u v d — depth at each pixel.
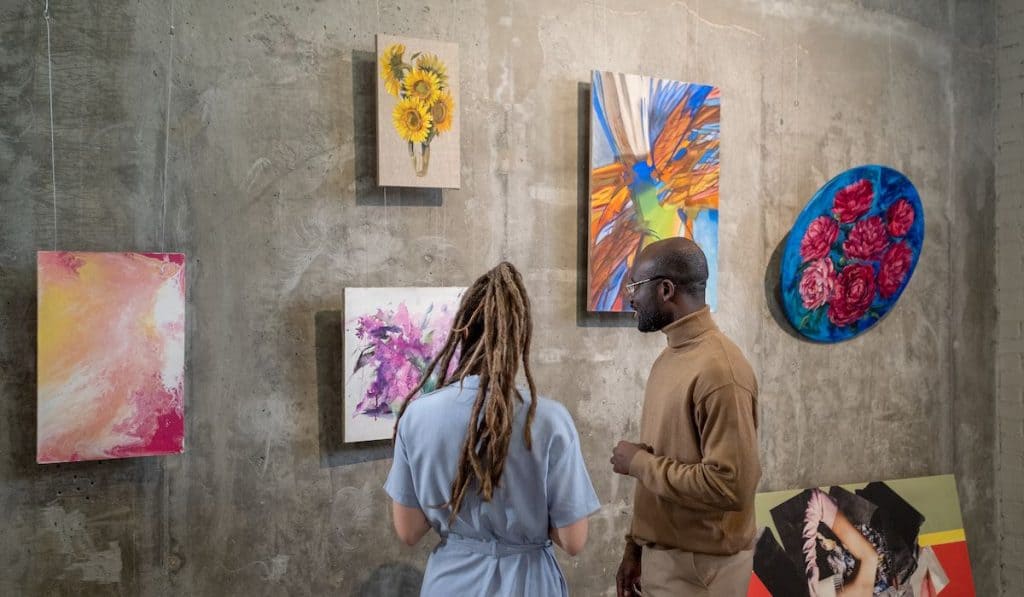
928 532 3.35
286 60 2.32
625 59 2.82
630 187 2.74
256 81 2.29
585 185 2.75
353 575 2.43
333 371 2.40
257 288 2.30
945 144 3.52
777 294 3.12
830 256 3.14
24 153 2.05
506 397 1.59
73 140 2.10
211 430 2.25
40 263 2.01
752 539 2.06
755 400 1.97
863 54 3.31
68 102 2.09
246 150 2.28
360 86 2.41
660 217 2.80
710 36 2.97
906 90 3.42
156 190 2.18
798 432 3.18
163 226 2.19
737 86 3.03
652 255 2.10
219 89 2.25
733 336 3.03
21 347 2.06
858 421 3.32
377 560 2.47
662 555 2.08
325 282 2.38
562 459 1.65
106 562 2.14
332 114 2.38
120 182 2.14
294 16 2.33
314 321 2.37
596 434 2.78
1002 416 3.64
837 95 3.25
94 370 2.07
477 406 1.59
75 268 2.04
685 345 2.07
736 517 2.02
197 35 2.22
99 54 2.12
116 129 2.14
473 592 1.66
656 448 2.08
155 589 2.19
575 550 1.69
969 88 3.58
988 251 3.64
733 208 3.03
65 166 2.09
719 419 1.90
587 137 2.75
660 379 2.10
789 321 3.14
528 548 1.68
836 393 3.27
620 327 2.83
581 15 2.74
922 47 3.46
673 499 1.95
